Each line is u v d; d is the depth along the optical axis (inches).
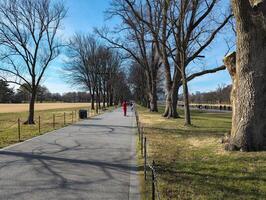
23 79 1317.7
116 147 649.6
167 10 1208.2
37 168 457.4
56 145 674.2
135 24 1555.1
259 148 512.4
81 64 2866.6
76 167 465.4
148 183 369.7
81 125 1181.7
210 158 486.3
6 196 333.1
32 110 1314.0
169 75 1464.1
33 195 336.8
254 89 514.3
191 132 869.8
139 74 3427.7
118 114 1987.0
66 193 344.5
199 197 317.1
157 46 1413.6
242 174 390.3
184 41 1075.9
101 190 356.2
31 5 1285.7
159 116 1627.7
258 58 513.7
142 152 559.2
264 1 499.2
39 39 1316.4
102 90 3609.7
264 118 514.9
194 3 1098.7
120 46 1971.0
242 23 513.7
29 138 791.1
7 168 457.1
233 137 530.0
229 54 580.1
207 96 5629.9
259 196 315.0
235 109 531.2
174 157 511.2
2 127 1143.6
